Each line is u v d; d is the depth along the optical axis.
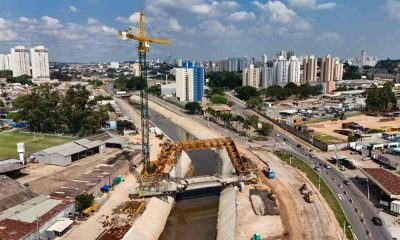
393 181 141.88
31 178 157.25
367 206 134.75
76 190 140.38
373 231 115.56
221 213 141.88
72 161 185.50
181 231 131.75
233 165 173.38
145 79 187.25
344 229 115.88
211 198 162.75
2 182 128.75
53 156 178.12
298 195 147.38
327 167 182.75
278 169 182.38
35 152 193.12
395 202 127.38
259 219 126.88
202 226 136.00
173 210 149.75
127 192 149.88
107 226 117.75
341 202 139.00
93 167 173.25
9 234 99.19
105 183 154.50
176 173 181.88
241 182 157.75
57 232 108.94
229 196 151.25
